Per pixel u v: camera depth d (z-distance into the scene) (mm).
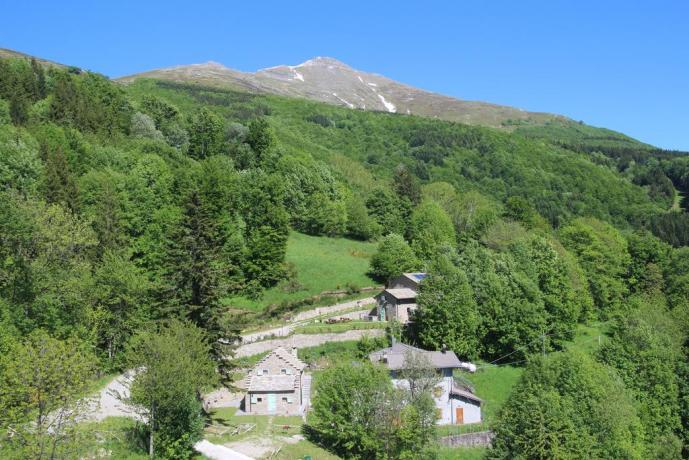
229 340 61750
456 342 89062
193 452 51562
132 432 49406
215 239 61625
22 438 35594
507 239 129000
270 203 110938
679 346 86688
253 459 52375
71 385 37781
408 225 155000
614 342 81562
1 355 39531
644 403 73938
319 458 55469
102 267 69375
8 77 136875
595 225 147625
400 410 59781
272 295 105062
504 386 84375
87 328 58719
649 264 134125
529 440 60031
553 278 104125
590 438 60531
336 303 106250
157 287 61469
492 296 95500
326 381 62906
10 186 85062
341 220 146375
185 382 47781
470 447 68438
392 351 78500
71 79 160250
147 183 101750
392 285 109500
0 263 53062
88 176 96750
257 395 68250
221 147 164750
